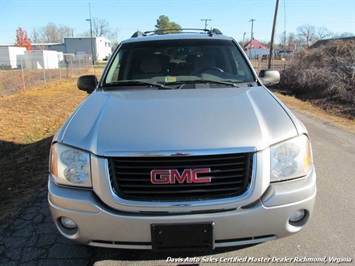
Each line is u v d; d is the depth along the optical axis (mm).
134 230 2105
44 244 2852
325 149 5590
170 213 2078
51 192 2240
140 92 3000
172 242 2105
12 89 17578
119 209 2107
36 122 9180
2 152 6426
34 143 6750
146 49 3682
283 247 2703
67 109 11750
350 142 6070
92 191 2166
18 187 4160
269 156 2150
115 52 3727
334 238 2830
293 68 17344
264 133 2193
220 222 2074
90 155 2156
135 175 2088
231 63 3551
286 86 17734
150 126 2234
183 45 3693
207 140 2098
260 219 2117
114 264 2547
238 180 2096
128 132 2195
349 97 12445
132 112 2463
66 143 2254
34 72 34312
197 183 2070
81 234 2201
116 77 3451
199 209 2072
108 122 2338
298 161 2223
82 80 3654
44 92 16906
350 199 3615
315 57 15750
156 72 3480
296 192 2156
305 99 14297
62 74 30734
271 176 2162
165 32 4539
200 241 2105
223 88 3076
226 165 2080
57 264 2582
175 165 2066
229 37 3953
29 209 3512
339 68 14148
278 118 2383
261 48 71938
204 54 3617
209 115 2354
